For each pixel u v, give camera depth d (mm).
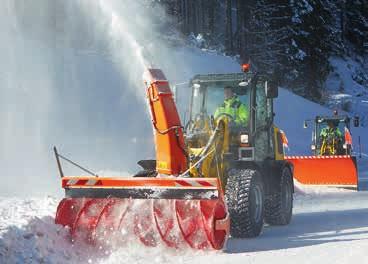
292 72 83500
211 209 13406
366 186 34625
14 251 11586
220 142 16297
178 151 14836
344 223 19078
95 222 14094
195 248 13656
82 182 14398
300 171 32875
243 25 83375
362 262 12273
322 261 12492
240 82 18125
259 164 17812
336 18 107562
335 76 100375
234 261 12578
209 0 87688
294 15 83125
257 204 16391
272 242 15258
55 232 13648
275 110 64250
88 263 12539
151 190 13930
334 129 37938
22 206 16578
